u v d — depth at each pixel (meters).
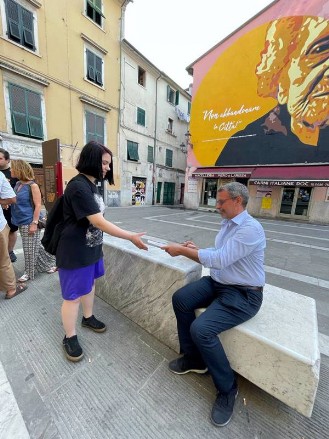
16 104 9.16
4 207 2.69
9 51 8.76
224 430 1.30
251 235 1.41
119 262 2.29
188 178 15.00
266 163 11.49
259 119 11.47
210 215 11.97
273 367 1.32
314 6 9.34
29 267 2.95
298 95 10.19
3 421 1.26
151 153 17.77
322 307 2.80
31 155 9.87
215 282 1.65
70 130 11.43
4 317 2.21
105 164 1.61
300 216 11.48
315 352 1.24
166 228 7.56
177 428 1.30
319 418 1.39
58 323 2.15
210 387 1.57
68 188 1.52
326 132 9.70
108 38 12.71
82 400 1.43
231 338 1.46
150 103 16.80
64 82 10.84
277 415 1.40
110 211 12.05
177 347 1.85
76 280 1.62
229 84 12.30
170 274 1.83
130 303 2.23
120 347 1.89
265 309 1.64
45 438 1.21
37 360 1.72
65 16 10.46
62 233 1.55
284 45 10.27
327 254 5.23
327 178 9.37
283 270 4.05
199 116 13.88
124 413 1.37
